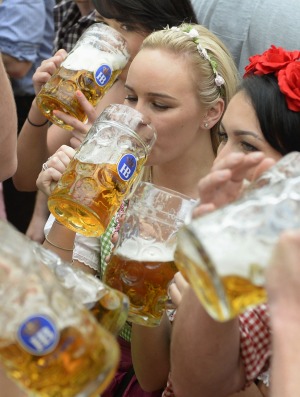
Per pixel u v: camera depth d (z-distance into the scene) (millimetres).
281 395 842
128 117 1657
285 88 1635
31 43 3752
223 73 2211
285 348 849
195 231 962
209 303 997
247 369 1502
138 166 1671
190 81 2131
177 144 2164
